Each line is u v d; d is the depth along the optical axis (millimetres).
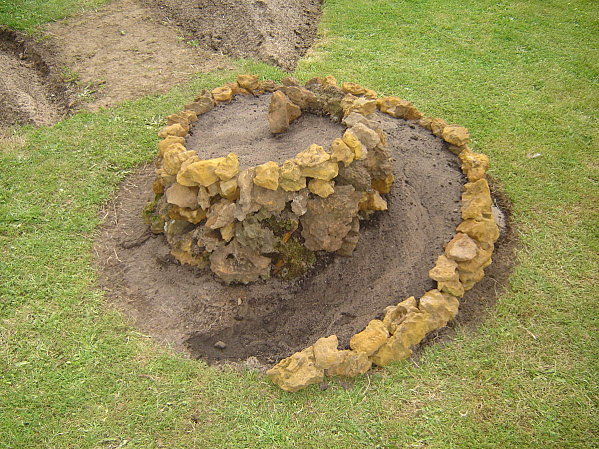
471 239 2551
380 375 2244
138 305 2584
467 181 2941
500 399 2150
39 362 2312
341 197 2521
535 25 4988
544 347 2340
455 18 5137
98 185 3262
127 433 2068
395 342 2252
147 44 4789
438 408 2123
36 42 4801
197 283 2643
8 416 2121
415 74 4309
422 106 3934
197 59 4562
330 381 2227
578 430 2047
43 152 3531
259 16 5043
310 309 2559
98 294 2613
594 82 4184
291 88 3062
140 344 2395
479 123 3760
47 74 4457
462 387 2193
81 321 2484
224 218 2445
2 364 2307
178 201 2529
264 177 2383
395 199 2834
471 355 2311
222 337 2469
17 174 3340
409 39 4812
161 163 2920
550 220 2992
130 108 3951
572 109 3887
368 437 2035
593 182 3236
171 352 2371
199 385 2227
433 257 2590
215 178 2445
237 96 3459
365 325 2400
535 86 4160
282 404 2154
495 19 5102
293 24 5043
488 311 2494
